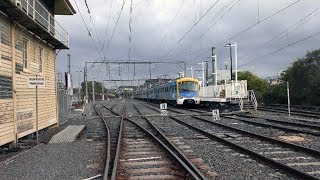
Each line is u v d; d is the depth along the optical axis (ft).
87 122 91.76
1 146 47.80
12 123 49.29
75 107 180.55
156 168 32.07
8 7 44.86
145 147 45.21
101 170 31.89
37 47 64.34
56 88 78.79
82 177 29.48
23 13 47.65
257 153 35.60
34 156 40.29
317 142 44.60
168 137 54.70
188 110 130.82
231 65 160.56
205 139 51.52
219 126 68.08
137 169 31.76
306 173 26.53
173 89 152.56
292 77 152.97
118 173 30.30
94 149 45.14
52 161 37.06
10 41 49.55
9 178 30.01
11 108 49.03
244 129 62.13
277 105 149.18
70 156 39.99
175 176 28.86
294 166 31.19
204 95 155.12
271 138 45.57
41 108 65.57
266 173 29.09
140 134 60.39
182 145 46.14
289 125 66.54
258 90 203.62
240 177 27.96
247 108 110.93
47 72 71.61
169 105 178.81
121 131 60.44
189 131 62.39
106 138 56.13
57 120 79.36
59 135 58.18
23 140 55.47
